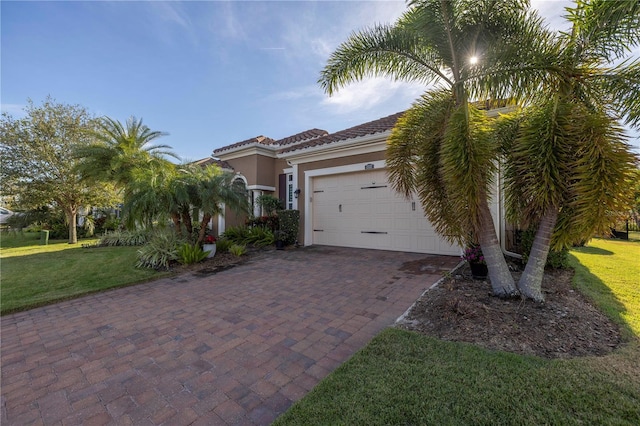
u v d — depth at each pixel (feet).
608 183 10.87
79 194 52.75
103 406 8.80
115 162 42.01
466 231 15.64
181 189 28.84
